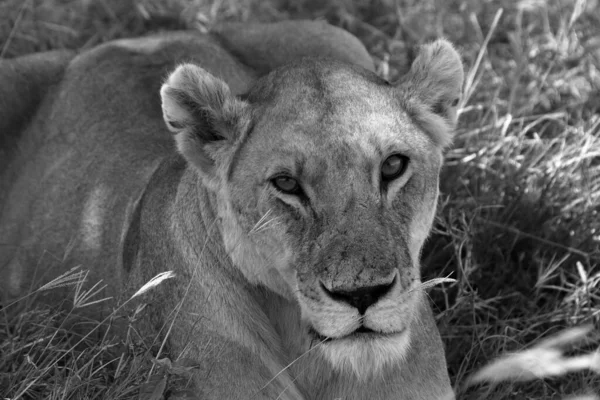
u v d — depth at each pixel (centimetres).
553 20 1513
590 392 930
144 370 845
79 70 1213
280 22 1313
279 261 790
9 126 1190
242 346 836
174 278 870
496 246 1119
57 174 1132
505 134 1302
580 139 1259
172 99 830
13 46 1436
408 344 782
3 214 1162
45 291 1050
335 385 851
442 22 1505
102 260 1034
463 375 980
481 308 1045
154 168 1062
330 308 748
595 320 1043
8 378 880
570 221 1165
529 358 927
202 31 1450
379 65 1443
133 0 1512
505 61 1447
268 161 780
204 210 850
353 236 746
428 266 1105
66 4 1504
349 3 1534
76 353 937
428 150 807
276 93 808
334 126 765
